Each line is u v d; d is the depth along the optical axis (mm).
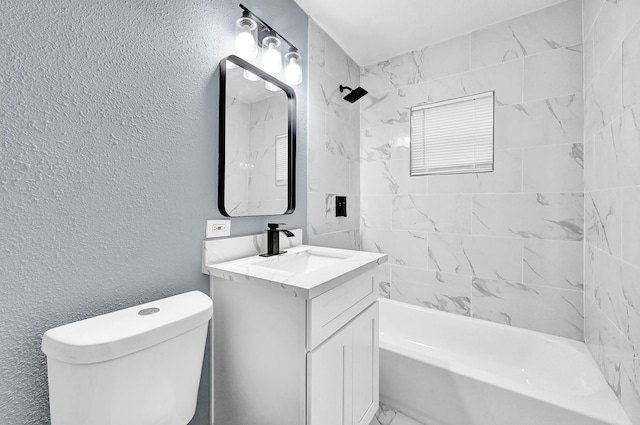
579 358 1401
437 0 1562
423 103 2012
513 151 1707
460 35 1877
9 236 645
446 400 1309
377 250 2207
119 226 832
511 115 1712
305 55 1651
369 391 1170
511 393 1151
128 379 649
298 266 1366
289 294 846
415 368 1394
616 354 1114
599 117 1294
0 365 638
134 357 656
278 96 1420
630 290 1003
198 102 1044
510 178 1718
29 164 667
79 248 753
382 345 1511
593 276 1380
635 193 969
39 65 678
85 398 605
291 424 861
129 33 843
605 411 1029
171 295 968
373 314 1197
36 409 692
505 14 1676
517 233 1702
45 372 705
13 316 653
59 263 719
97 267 789
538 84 1637
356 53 2094
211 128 1093
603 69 1244
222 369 1040
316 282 841
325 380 885
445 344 1843
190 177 1023
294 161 1506
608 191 1198
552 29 1601
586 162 1483
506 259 1736
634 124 969
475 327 1765
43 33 683
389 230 2156
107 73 796
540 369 1535
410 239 2068
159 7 920
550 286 1614
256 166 1290
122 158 834
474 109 1854
